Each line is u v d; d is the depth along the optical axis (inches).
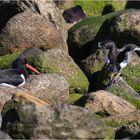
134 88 987.3
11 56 1076.5
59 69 1001.5
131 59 1016.2
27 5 1283.2
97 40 1157.1
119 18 1121.4
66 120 625.9
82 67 1083.3
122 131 700.7
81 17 1424.7
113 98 831.1
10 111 652.1
